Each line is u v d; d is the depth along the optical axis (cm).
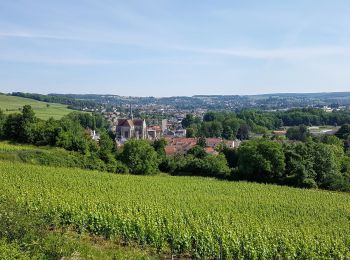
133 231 2997
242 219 3603
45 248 2003
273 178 6938
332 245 2977
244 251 2792
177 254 2875
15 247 1855
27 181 4647
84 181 5191
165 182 5853
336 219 4062
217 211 3934
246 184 6131
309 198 5169
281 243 2919
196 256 2770
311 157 6869
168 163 7925
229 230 3014
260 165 6850
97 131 15725
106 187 4962
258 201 4741
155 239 2886
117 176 6050
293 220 3831
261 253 2738
